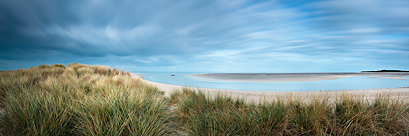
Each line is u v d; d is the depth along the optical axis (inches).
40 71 400.5
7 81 199.6
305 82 796.0
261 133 91.7
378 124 97.3
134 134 83.0
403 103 120.8
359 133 88.6
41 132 77.3
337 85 626.2
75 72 446.0
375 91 294.8
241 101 166.4
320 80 938.1
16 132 80.7
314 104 115.7
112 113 102.3
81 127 88.2
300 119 100.0
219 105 151.3
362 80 945.5
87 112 100.7
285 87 552.1
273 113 104.7
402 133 88.9
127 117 99.1
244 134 90.5
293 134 93.4
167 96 244.8
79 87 177.5
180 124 115.6
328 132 93.3
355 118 98.1
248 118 102.3
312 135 89.6
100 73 519.5
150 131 90.4
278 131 94.8
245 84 673.0
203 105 148.7
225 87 543.2
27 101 109.0
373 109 114.6
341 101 126.8
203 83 714.2
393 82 783.1
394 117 96.7
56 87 168.2
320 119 96.9
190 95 188.4
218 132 96.2
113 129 84.9
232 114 113.4
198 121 107.3
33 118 92.0
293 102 128.4
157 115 107.7
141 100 128.4
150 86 262.7
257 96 240.8
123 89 187.5
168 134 99.5
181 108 143.3
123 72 623.5
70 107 101.1
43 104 105.9
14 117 90.2
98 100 115.3
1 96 149.8
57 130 86.0
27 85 208.7
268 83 730.8
